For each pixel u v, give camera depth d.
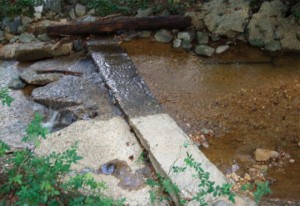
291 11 5.95
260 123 4.43
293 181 3.61
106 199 2.97
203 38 6.06
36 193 2.77
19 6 6.28
